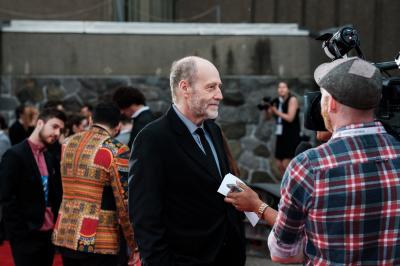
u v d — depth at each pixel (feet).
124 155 18.89
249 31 40.86
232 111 40.68
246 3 45.03
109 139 19.01
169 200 13.88
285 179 10.73
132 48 41.04
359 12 45.14
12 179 20.77
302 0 44.93
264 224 28.04
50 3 43.42
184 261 13.85
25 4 43.39
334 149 10.54
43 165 21.38
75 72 41.04
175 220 13.87
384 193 10.40
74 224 18.90
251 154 40.63
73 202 19.06
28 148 21.06
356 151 10.50
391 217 10.42
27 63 41.01
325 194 10.39
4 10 43.52
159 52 41.09
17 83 40.86
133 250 18.95
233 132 40.65
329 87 10.50
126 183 18.81
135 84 40.91
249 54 40.78
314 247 10.64
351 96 10.36
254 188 28.76
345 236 10.37
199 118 14.11
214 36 40.93
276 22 45.09
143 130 14.03
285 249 10.93
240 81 40.65
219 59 40.91
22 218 20.97
